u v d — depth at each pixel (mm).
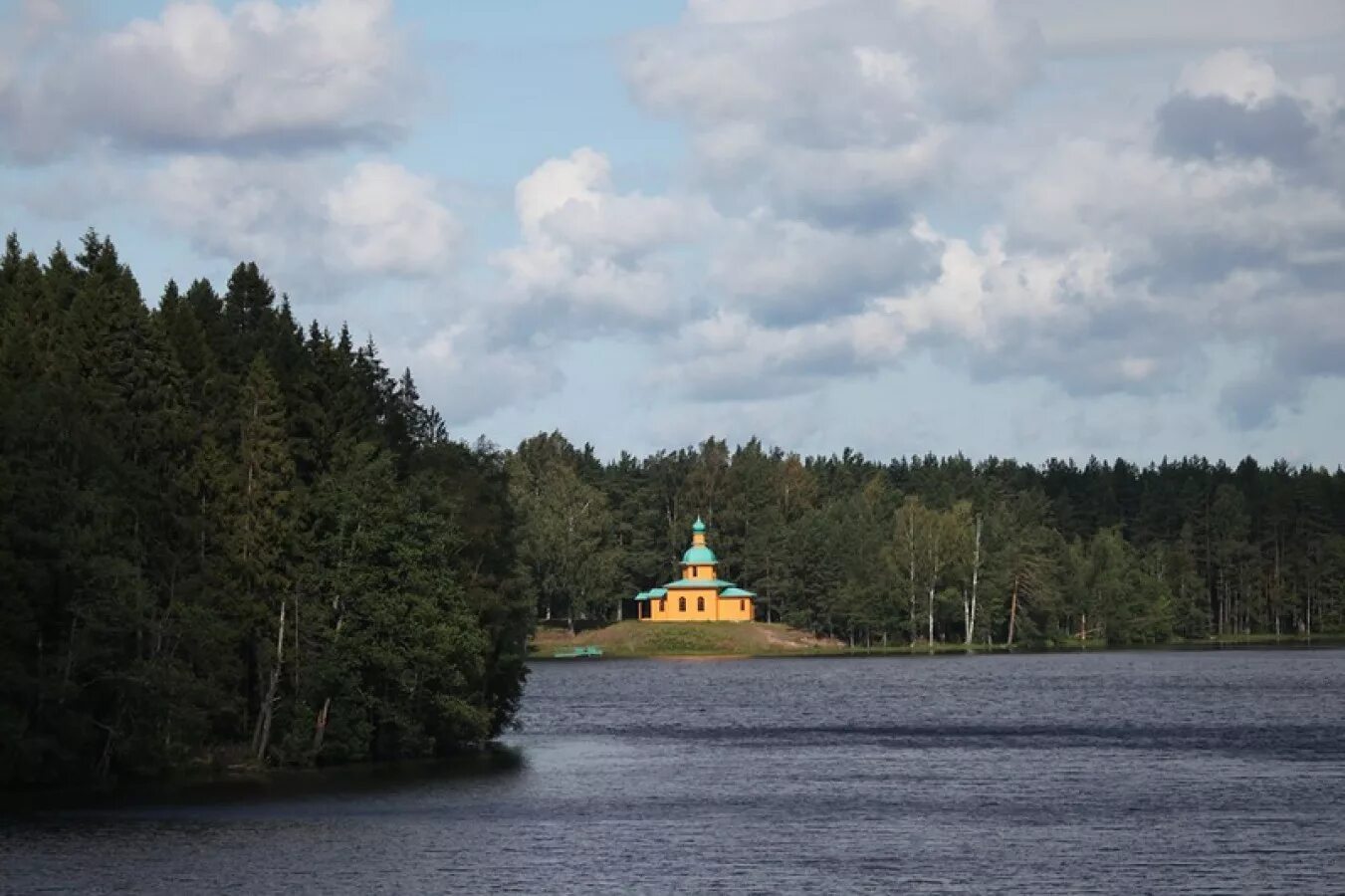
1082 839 169750
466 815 186875
